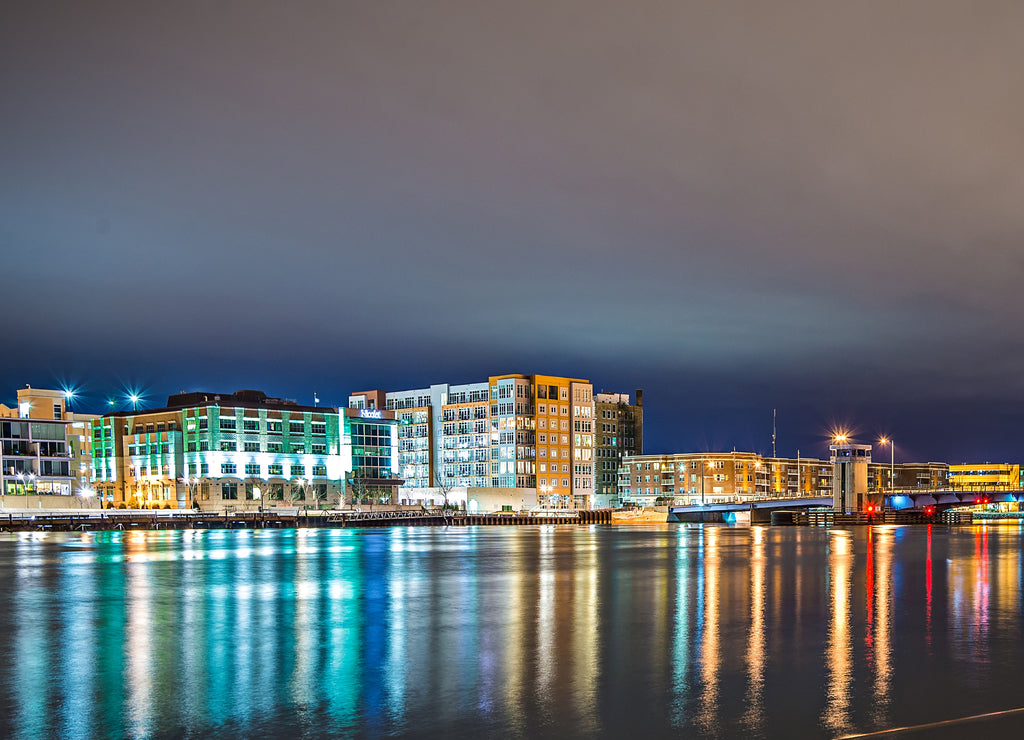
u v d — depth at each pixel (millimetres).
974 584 54312
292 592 51469
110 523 176750
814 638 33344
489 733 20969
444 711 22797
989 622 37375
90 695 24625
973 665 28156
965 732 20828
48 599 48344
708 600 45969
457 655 30219
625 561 78938
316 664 28797
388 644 32562
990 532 160125
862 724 21531
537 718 22172
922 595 47969
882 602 44719
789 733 20891
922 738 20406
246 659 29703
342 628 36656
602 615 40219
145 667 28469
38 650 31719
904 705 23219
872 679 26188
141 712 22812
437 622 38250
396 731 21156
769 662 28750
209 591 52375
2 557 86688
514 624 37438
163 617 40562
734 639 33219
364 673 27328
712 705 23312
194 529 180625
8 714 22688
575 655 30109
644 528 196375
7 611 43094
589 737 20656
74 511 193875
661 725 21547
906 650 30766
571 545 111812
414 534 156375
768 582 56250
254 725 21641
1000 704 23297
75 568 71438
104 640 33969
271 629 36469
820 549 99125
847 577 59781
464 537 141875
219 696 24438
